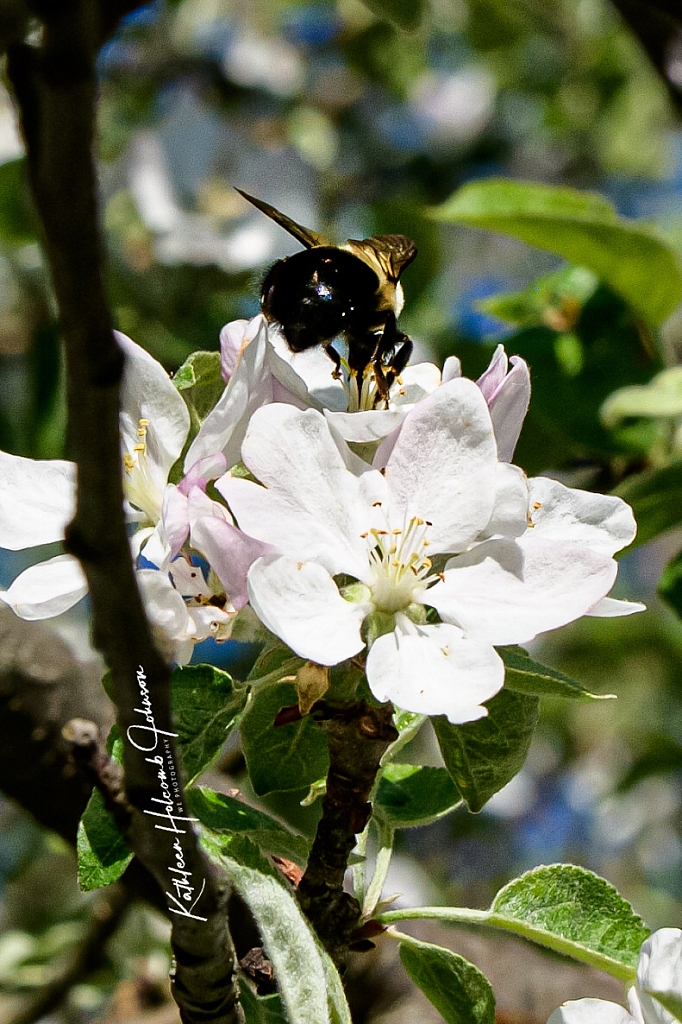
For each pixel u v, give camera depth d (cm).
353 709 43
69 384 37
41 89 35
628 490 56
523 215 57
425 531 44
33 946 80
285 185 89
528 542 44
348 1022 42
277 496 43
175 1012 67
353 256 49
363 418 44
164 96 96
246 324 45
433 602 43
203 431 43
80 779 58
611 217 58
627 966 45
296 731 45
